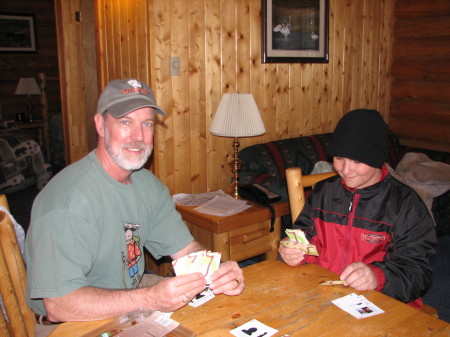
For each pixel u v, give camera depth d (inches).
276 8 129.7
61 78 159.5
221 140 123.9
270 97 134.4
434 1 152.6
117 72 124.4
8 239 51.4
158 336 42.4
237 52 124.0
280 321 45.3
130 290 48.5
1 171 187.8
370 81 163.2
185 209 99.6
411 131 167.6
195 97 117.6
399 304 48.2
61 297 47.0
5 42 256.5
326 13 142.0
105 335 42.7
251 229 98.7
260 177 117.5
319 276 55.3
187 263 50.6
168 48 110.8
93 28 157.0
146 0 106.0
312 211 65.9
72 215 49.2
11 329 50.8
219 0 118.1
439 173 129.6
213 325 44.9
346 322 44.9
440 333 42.9
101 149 55.8
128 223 56.9
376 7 158.9
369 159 55.9
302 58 138.9
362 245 60.9
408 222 58.3
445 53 152.6
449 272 116.6
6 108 262.2
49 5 268.2
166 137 114.2
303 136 143.6
